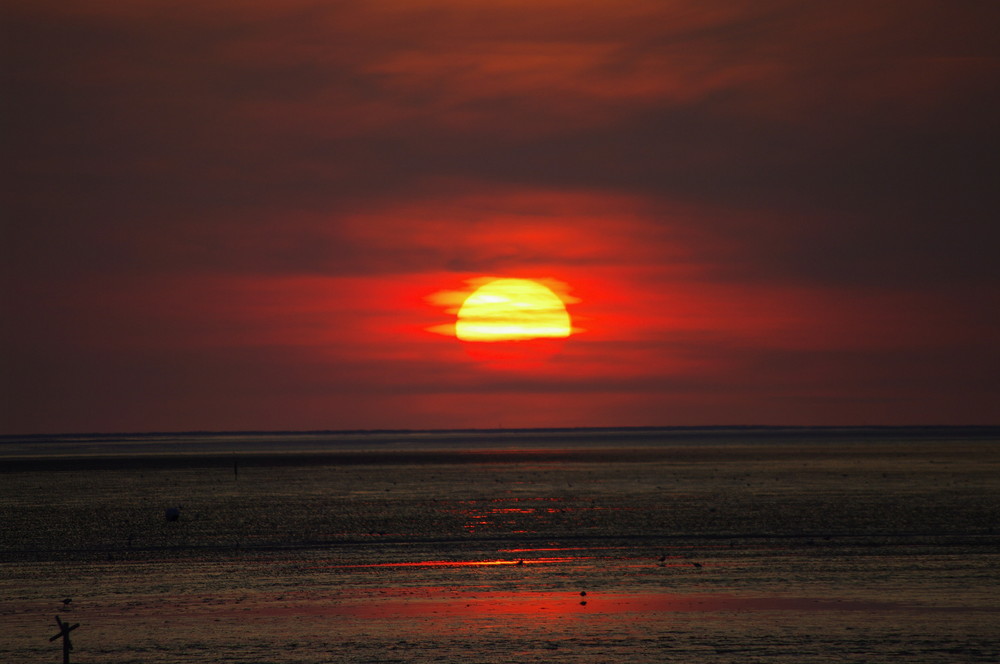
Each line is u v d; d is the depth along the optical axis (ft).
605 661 364.17
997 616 426.92
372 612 450.71
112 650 387.34
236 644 393.50
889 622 416.87
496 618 434.30
